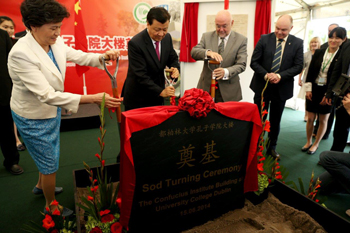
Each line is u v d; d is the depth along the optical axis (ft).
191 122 4.17
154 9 5.96
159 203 4.34
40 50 4.81
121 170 4.02
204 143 4.40
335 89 7.28
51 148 5.45
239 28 13.03
